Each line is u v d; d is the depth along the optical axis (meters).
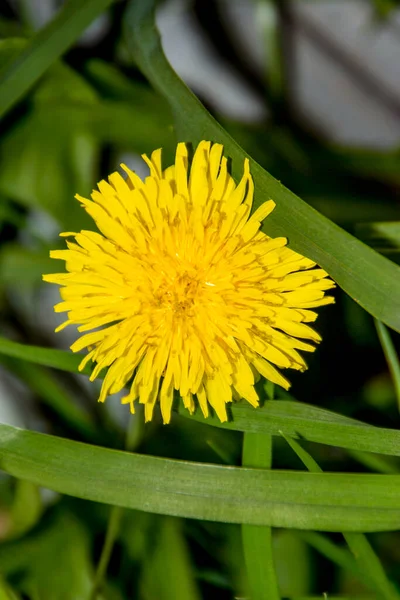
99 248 0.31
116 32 0.36
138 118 0.36
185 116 0.32
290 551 0.35
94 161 0.36
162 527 0.35
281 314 0.31
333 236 0.31
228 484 0.32
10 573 0.34
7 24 0.36
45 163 0.36
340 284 0.31
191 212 0.31
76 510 0.36
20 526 0.36
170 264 0.31
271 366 0.31
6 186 0.36
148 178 0.31
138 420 0.35
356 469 0.36
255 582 0.32
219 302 0.31
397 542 0.35
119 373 0.31
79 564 0.35
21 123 0.36
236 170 0.32
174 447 0.36
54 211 0.36
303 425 0.32
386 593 0.32
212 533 0.35
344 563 0.33
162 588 0.35
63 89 0.36
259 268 0.31
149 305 0.31
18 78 0.34
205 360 0.31
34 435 0.32
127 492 0.32
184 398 0.31
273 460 0.35
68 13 0.34
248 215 0.31
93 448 0.32
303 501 0.32
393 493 0.31
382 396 0.36
